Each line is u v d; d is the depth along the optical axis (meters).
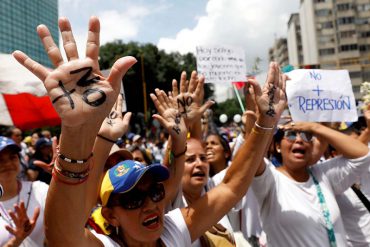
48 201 1.38
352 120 3.21
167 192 2.34
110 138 1.90
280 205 2.67
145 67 39.50
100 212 2.02
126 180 1.79
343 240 2.67
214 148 4.34
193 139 3.06
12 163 2.88
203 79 2.66
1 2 80.06
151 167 1.82
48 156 5.52
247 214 3.33
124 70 1.36
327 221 2.64
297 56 83.88
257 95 2.16
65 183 1.35
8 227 2.11
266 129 2.15
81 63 1.32
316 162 3.35
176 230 2.03
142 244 1.91
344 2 69.88
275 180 2.74
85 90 1.32
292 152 2.87
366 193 3.61
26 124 5.51
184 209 2.17
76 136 1.32
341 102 3.20
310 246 2.55
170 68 41.56
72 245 1.41
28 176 5.32
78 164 1.34
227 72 4.34
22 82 4.56
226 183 2.22
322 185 2.86
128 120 1.99
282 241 2.64
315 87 3.13
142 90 39.62
